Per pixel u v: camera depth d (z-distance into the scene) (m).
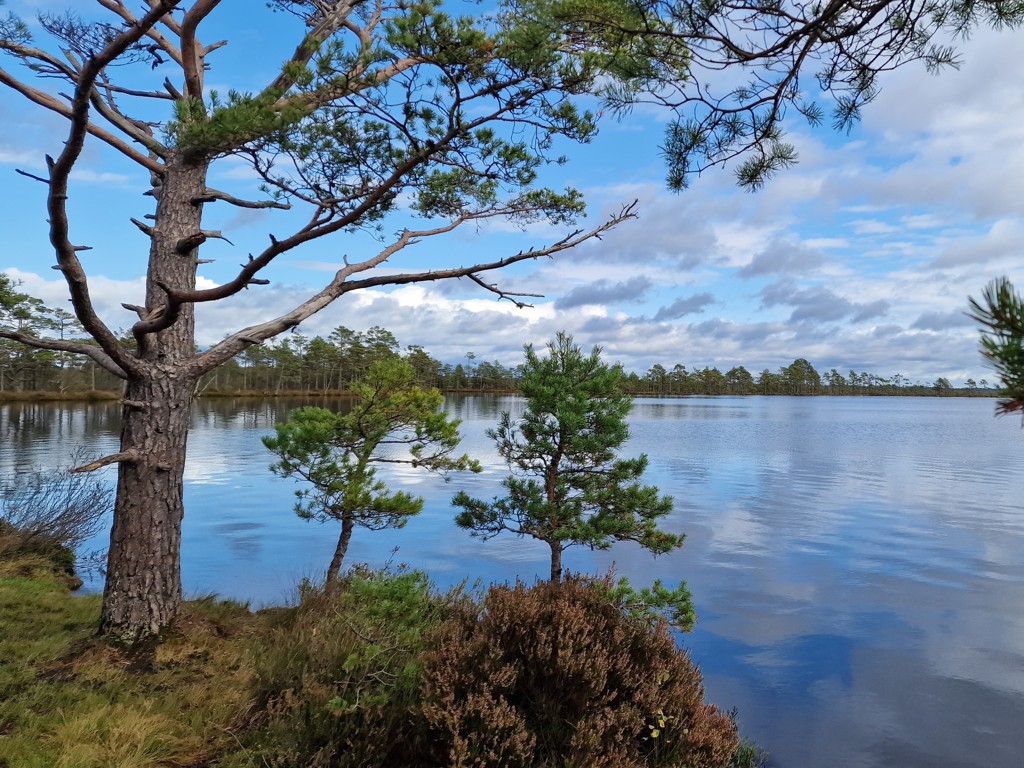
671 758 4.31
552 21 3.31
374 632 4.77
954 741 7.47
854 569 15.38
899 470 36.72
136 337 6.39
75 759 4.03
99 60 4.20
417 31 4.79
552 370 9.55
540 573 14.79
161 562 6.55
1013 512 23.16
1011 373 1.35
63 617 7.64
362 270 7.30
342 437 9.48
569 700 4.33
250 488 25.95
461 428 59.78
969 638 10.87
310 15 8.41
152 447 6.50
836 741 7.41
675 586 13.92
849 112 3.60
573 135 5.62
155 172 7.04
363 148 6.21
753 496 26.69
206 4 6.19
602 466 9.69
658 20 3.09
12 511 13.48
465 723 3.88
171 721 4.72
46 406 75.00
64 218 4.87
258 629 7.48
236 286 5.54
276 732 4.39
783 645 10.51
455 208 8.23
